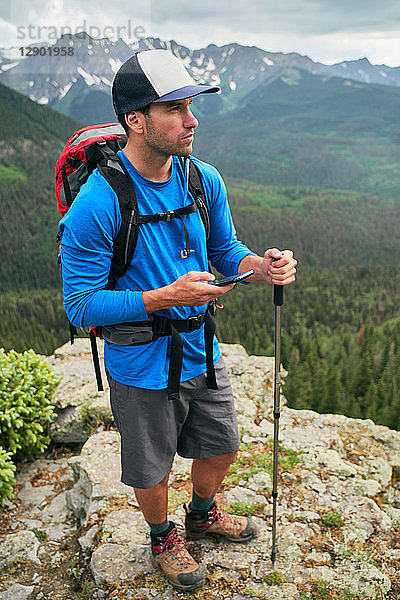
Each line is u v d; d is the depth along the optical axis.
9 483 4.27
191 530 3.10
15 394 4.62
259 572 2.92
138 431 2.45
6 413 4.42
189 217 2.31
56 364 6.06
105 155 2.17
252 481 3.75
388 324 69.88
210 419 2.64
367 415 39.69
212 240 2.69
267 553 3.06
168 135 2.06
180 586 2.81
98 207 2.09
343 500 3.54
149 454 2.49
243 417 4.85
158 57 2.03
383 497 3.82
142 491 2.62
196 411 2.63
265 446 4.29
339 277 153.25
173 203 2.27
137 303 2.13
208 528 3.09
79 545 3.46
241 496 3.58
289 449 4.23
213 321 2.49
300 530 3.23
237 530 3.09
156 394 2.42
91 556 3.17
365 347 47.91
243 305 114.69
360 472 4.00
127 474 2.54
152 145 2.10
